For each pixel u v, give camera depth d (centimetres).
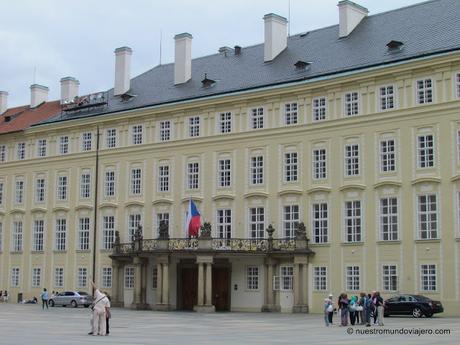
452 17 5653
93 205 7125
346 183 5647
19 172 7781
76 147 7356
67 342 2920
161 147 6725
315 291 5709
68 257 7238
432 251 5178
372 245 5462
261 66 6550
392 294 5316
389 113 5466
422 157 5309
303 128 5900
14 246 7712
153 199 6719
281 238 5906
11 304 7175
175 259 6319
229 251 5866
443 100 5219
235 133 6275
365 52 5859
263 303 5912
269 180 6053
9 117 8319
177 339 3134
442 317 4906
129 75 7444
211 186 6375
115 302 6694
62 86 8081
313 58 6206
